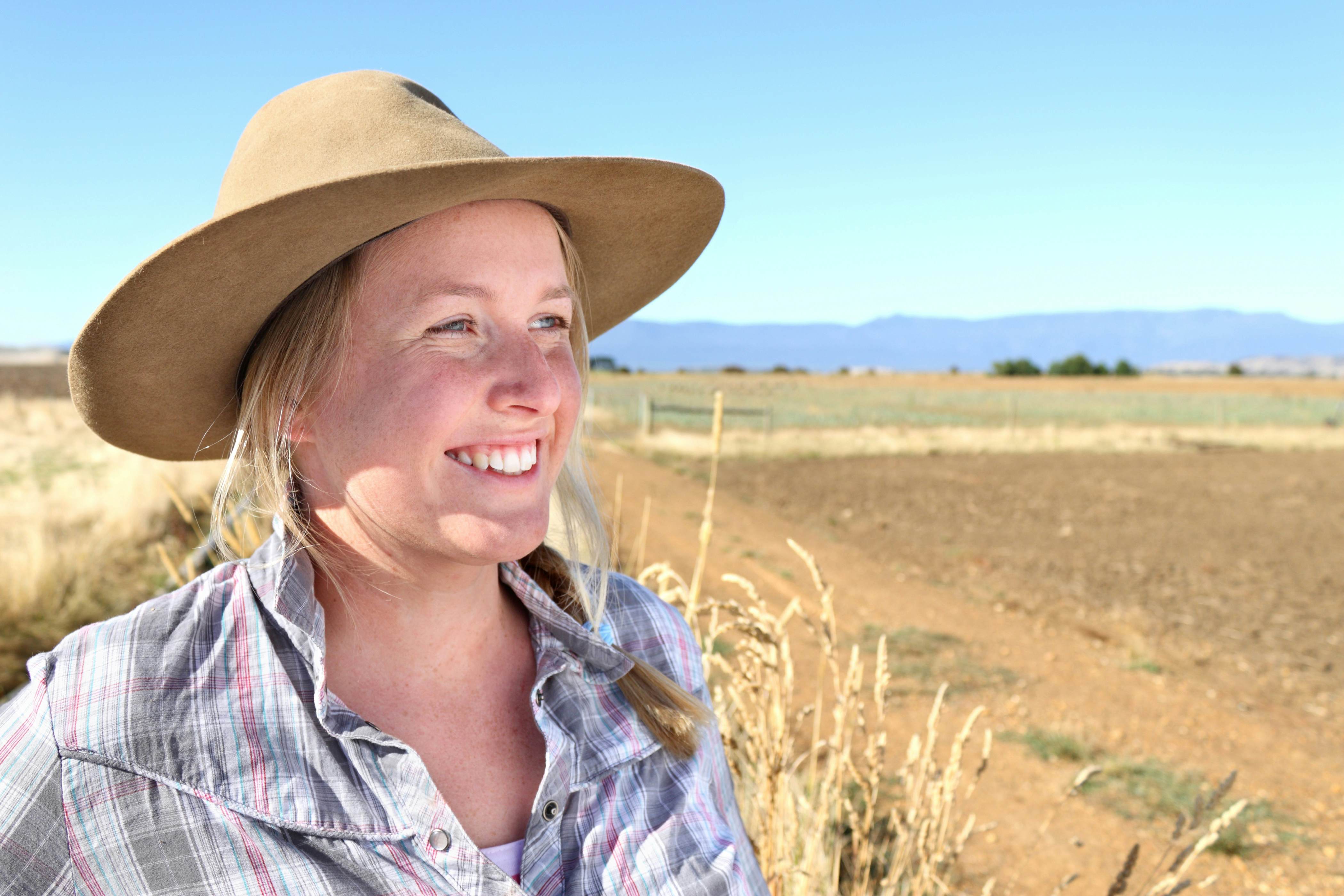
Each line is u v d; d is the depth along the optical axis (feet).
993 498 48.08
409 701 2.80
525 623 3.21
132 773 2.36
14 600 17.33
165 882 2.31
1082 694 20.43
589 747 2.96
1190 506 47.01
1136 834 14.53
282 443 2.78
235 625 2.66
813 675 19.90
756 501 43.91
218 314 2.73
